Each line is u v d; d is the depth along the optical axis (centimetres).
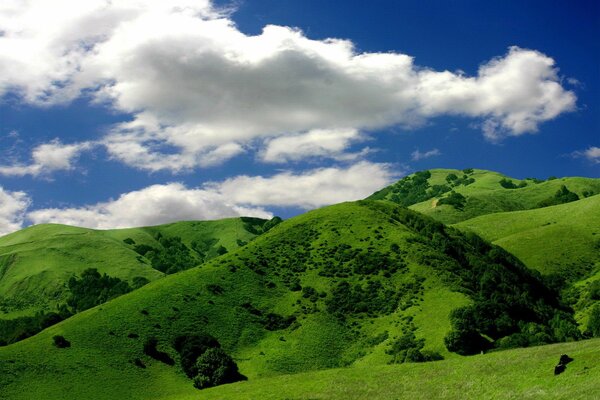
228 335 9906
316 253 13000
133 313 10031
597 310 9788
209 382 8125
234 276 11900
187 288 11156
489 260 13312
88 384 7831
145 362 8712
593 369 4588
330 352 9306
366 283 11338
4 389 7362
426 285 10794
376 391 5716
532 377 4938
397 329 9431
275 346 9625
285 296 11400
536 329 8475
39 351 8538
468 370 5684
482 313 8738
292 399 5878
